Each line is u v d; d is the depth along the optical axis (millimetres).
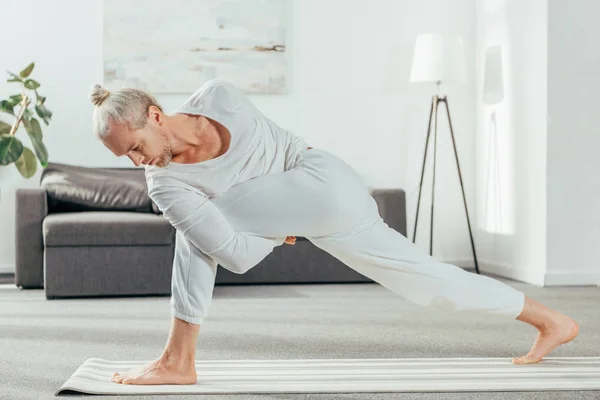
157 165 2514
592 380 2688
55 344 3484
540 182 5371
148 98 2459
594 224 5352
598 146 5332
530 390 2578
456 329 3805
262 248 2652
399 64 6336
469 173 6406
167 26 6090
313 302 4750
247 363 3021
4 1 5977
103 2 6020
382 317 4188
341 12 6273
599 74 5312
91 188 5605
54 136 6047
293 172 2633
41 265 5223
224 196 2609
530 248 5531
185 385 2654
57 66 6027
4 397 2549
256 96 6219
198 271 2637
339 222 2643
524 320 2941
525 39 5547
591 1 5285
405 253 2746
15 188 5977
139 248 5012
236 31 6148
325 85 6277
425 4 6340
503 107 5887
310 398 2510
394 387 2613
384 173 6352
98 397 2521
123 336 3678
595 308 4395
